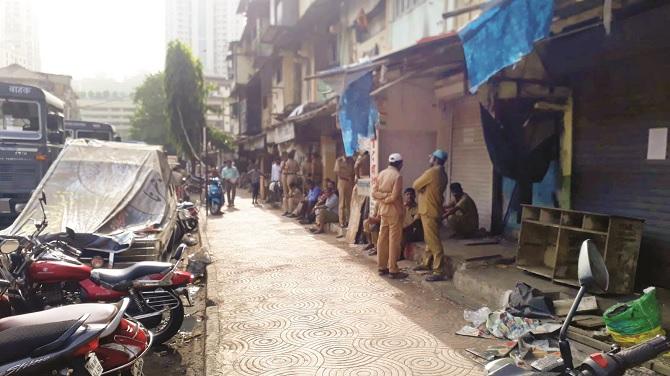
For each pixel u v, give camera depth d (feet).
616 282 16.61
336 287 21.59
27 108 35.91
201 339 16.62
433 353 14.28
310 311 18.24
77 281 14.75
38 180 36.32
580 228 17.70
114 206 22.63
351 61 48.14
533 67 20.62
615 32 18.63
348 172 36.45
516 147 21.90
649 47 17.71
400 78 25.27
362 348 14.70
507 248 24.18
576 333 13.98
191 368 14.40
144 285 14.85
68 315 10.05
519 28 13.66
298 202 48.65
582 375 6.89
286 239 34.83
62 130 41.70
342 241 33.88
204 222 43.11
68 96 148.46
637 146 18.75
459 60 23.32
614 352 7.38
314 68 59.67
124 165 25.54
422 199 22.15
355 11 45.88
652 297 13.00
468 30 15.25
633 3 16.17
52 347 8.87
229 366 13.51
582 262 6.92
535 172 22.36
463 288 20.15
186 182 55.57
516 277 19.48
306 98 64.80
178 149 96.37
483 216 28.22
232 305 19.04
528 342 14.11
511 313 15.85
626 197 19.22
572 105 21.35
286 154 62.49
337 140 49.60
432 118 30.19
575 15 17.42
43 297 14.55
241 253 29.60
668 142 17.56
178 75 93.04
